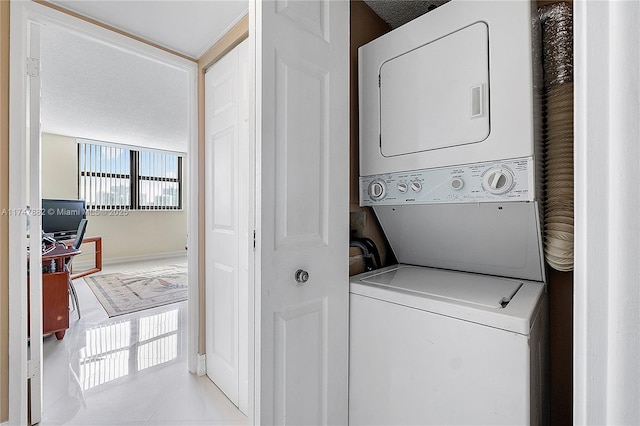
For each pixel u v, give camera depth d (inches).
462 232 54.8
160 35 77.7
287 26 43.7
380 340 47.6
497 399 36.1
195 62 88.3
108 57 104.0
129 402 75.3
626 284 12.2
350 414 51.9
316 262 47.4
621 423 12.4
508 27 40.3
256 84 41.4
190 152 88.7
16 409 61.0
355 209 62.2
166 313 137.7
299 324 45.0
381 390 47.4
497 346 36.1
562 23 45.5
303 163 45.7
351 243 59.8
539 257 49.5
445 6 46.5
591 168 13.2
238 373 73.5
